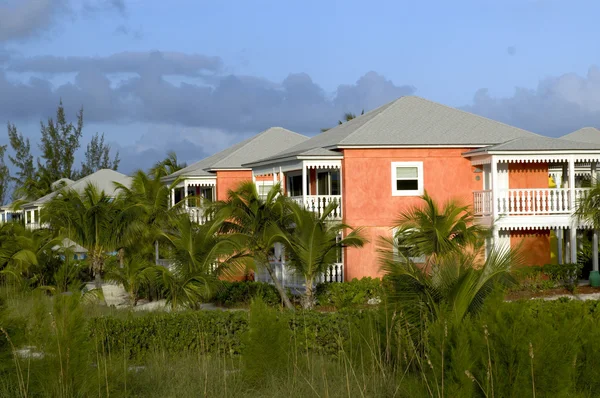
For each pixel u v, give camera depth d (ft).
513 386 31.45
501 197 103.04
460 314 41.88
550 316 37.83
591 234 113.19
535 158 102.89
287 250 88.38
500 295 35.24
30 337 43.16
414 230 80.89
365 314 46.39
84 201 117.80
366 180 107.04
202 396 41.86
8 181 300.40
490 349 32.22
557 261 109.09
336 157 107.14
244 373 44.65
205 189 157.99
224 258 90.12
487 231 85.56
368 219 106.83
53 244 117.91
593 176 106.22
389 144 106.83
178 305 85.10
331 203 88.48
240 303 98.27
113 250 117.19
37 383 39.73
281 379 43.34
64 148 310.04
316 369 45.34
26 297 96.17
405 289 43.65
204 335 56.65
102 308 88.28
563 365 31.50
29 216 225.15
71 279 118.83
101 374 40.63
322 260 86.94
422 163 108.37
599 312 40.50
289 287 102.99
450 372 32.24
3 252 112.68
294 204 87.10
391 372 41.24
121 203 119.03
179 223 88.84
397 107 120.16
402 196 107.76
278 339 44.68
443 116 117.29
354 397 39.24
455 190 109.09
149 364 50.26
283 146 151.33
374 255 106.42
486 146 108.47
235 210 88.22
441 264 44.32
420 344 41.16
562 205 106.01
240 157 145.59
